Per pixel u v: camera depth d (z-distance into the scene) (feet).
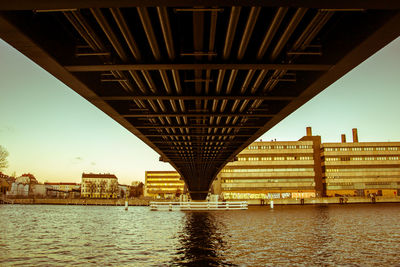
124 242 99.04
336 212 228.63
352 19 37.37
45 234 121.70
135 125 84.84
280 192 394.11
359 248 86.89
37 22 36.22
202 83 61.00
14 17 32.48
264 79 56.90
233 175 396.57
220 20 39.22
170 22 38.96
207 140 115.65
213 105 70.18
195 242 94.84
